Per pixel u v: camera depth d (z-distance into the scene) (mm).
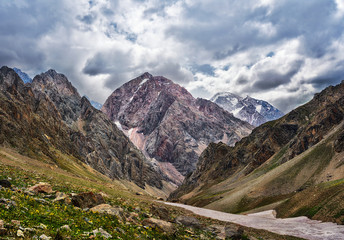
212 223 57375
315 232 54500
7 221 15688
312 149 135000
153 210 41219
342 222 58094
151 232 26703
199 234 36000
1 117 128375
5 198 20375
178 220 42656
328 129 177750
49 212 20453
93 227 20172
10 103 158750
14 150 109812
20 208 19062
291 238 49688
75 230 18156
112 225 23281
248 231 53969
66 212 22438
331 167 108938
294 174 121875
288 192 111812
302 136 189750
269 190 119750
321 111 198125
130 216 30500
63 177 70812
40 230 16094
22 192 25266
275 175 131750
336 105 187500
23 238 14180
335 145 119562
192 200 199625
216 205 133500
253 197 120938
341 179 82938
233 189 175000
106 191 68938
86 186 64062
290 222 69000
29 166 72375
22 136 129875
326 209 67062
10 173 40500
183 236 30844
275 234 53531
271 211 92625
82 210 25062
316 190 83250
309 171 118188
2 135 112375
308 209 75250
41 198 25266
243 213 107500
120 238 19953
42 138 174500
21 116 163500
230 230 40812
